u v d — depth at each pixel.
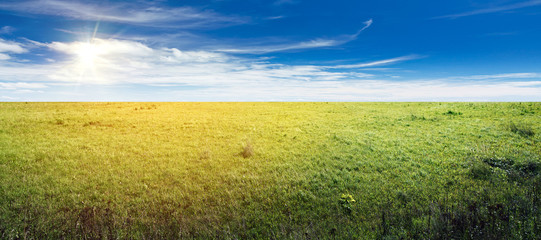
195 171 11.79
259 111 31.20
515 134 16.23
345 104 39.91
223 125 21.81
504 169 11.05
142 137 17.48
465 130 18.16
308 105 38.59
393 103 40.78
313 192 9.61
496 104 30.69
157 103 39.75
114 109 30.52
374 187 9.87
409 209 8.04
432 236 6.05
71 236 6.85
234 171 11.73
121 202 8.98
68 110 28.77
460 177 10.52
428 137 16.80
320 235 6.78
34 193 9.34
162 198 9.30
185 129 20.08
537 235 5.89
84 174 11.24
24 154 13.05
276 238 6.83
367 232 6.78
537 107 26.53
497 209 7.02
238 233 7.12
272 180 10.71
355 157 13.25
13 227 7.07
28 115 23.64
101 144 15.62
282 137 17.73
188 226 7.42
